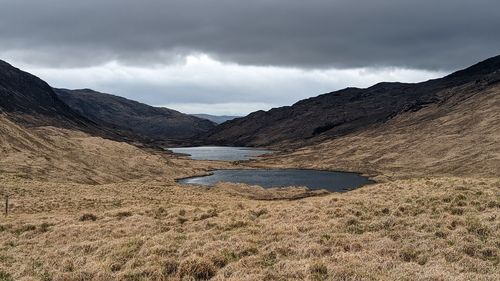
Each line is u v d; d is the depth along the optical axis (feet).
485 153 390.63
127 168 344.08
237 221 76.64
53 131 565.94
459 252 51.39
